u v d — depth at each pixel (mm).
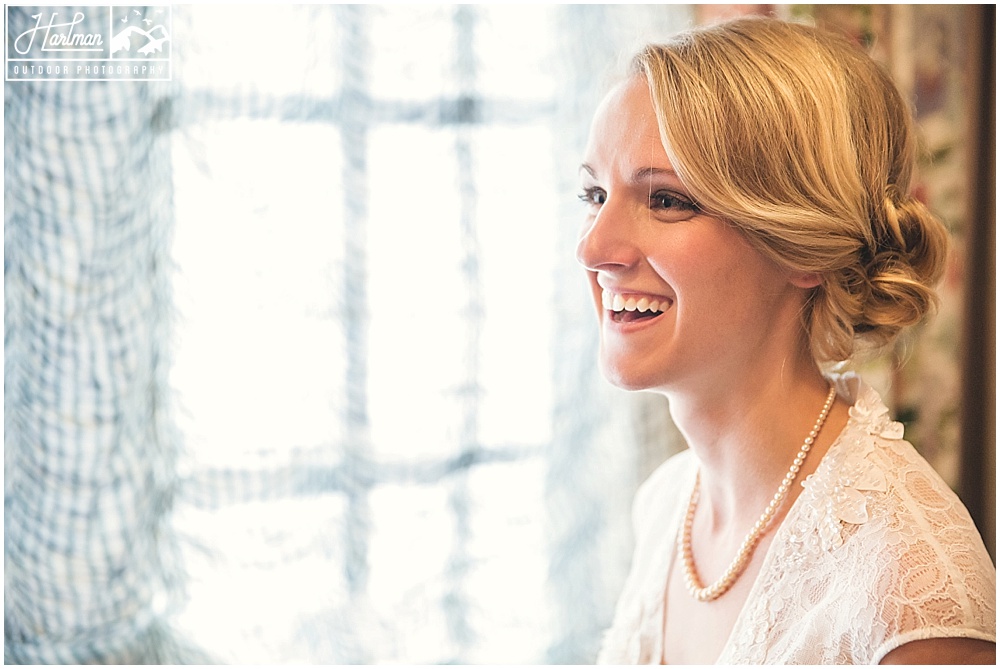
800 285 815
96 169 1381
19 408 1412
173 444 1551
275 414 1571
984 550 756
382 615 1627
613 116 821
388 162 1634
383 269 1642
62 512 1420
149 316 1476
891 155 838
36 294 1389
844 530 763
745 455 850
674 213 798
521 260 1749
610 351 850
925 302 824
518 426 1775
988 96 1755
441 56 1652
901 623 690
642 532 1095
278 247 1554
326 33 1583
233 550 1568
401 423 1658
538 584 1788
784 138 765
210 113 1506
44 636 1439
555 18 1728
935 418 1758
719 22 850
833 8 1680
